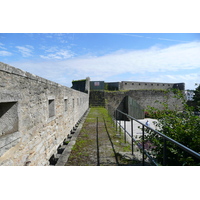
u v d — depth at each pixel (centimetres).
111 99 2639
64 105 632
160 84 3550
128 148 533
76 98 970
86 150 503
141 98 2869
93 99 2558
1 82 237
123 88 3219
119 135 698
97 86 2922
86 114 1490
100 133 734
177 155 354
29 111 325
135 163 406
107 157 448
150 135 425
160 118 448
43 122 400
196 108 424
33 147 343
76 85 2825
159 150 396
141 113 2400
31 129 334
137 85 3362
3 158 242
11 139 260
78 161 418
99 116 1345
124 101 2698
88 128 843
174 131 375
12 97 265
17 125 284
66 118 664
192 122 377
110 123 1003
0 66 231
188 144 356
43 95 402
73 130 823
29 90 325
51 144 462
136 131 1372
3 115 285
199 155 159
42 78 391
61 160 423
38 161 368
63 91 611
